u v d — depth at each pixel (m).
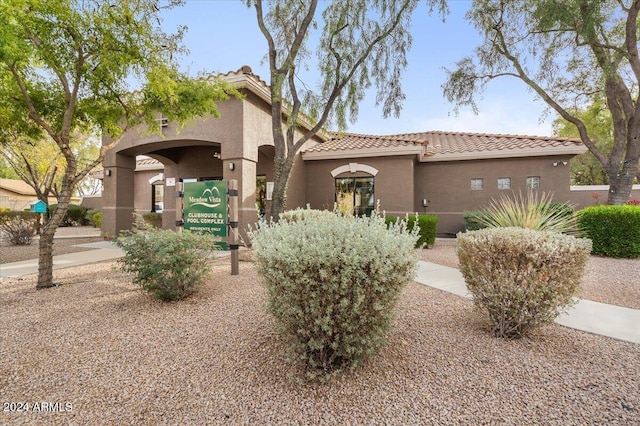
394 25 9.28
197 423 2.54
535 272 3.68
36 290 6.07
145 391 2.94
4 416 2.65
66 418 2.62
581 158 25.14
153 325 4.36
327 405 2.70
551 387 2.88
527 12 11.16
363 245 2.97
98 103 7.43
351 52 9.79
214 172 15.67
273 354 3.49
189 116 8.20
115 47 6.10
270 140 12.93
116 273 7.39
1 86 6.42
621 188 11.48
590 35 10.30
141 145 13.05
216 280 6.67
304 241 3.01
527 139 15.54
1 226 13.93
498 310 3.85
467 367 3.21
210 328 4.22
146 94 7.48
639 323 4.30
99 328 4.29
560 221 8.62
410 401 2.72
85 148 20.94
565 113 12.37
